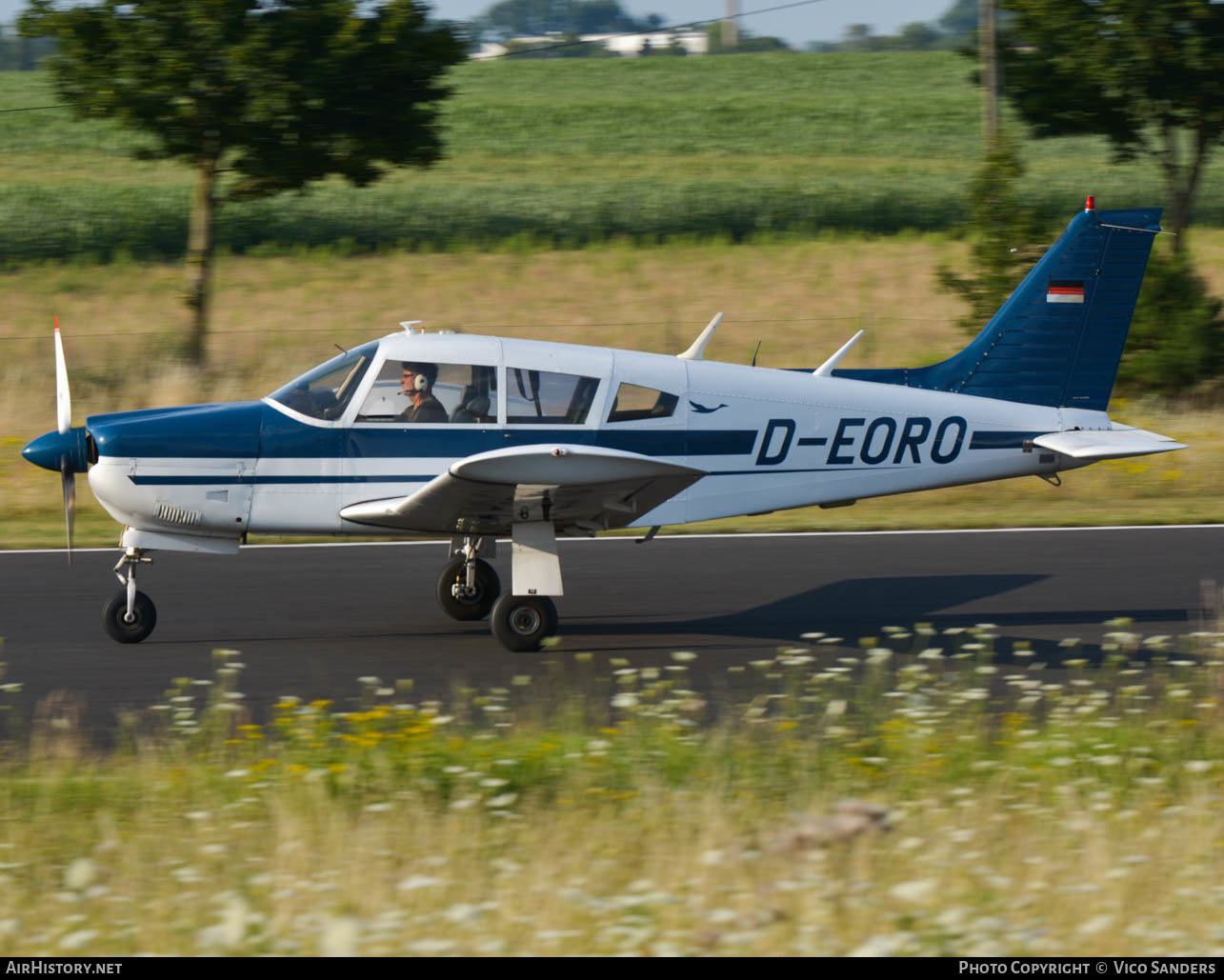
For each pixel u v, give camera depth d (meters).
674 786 20.48
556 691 27.16
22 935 15.28
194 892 16.20
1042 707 26.00
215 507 29.66
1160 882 16.45
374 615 33.81
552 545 30.03
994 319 33.91
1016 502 49.97
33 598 35.09
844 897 15.75
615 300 94.81
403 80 70.81
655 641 31.55
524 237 120.62
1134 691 26.22
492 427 30.11
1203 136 71.94
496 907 15.37
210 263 71.44
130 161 158.50
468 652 30.38
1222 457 54.03
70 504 30.22
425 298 95.69
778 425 31.55
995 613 34.25
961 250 110.50
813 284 98.88
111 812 19.31
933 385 33.81
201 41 66.31
